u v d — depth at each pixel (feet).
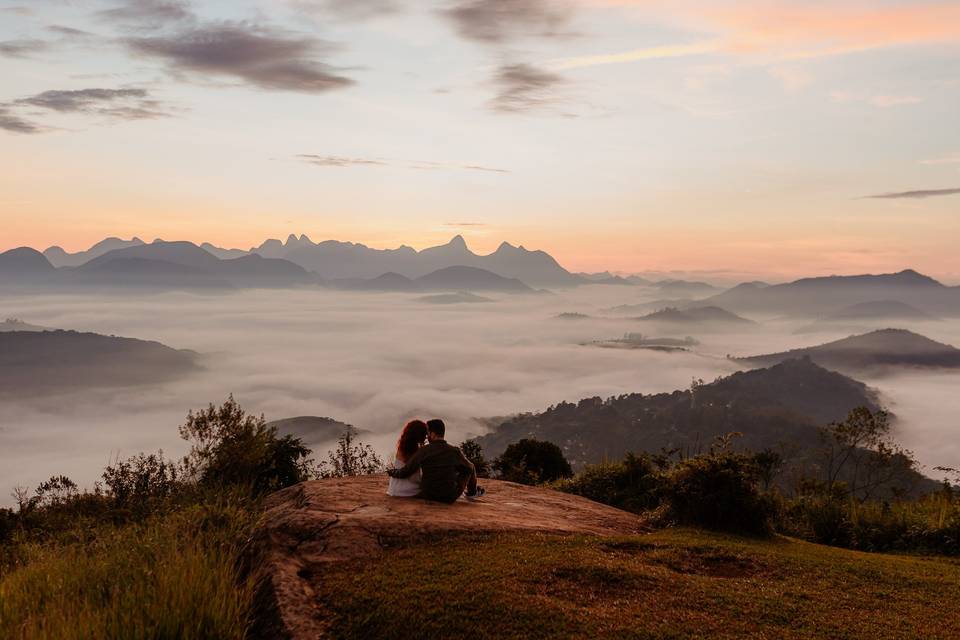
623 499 41.50
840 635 16.47
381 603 17.75
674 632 16.24
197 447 41.55
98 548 24.53
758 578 20.90
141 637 15.62
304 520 23.77
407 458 29.43
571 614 16.99
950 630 16.99
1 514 36.58
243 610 17.90
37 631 16.01
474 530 24.11
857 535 33.22
